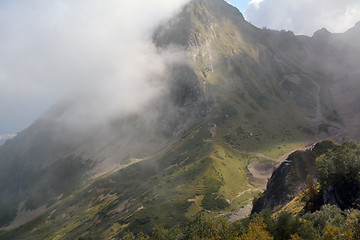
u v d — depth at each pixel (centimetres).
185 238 8306
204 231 7738
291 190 12794
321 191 8456
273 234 6275
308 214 6912
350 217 5594
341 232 5322
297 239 5525
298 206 9331
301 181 13038
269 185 14838
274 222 6550
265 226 6234
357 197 7269
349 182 7662
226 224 7288
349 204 7312
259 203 14550
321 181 8606
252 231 6066
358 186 7450
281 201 12725
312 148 14450
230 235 6769
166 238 9019
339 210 6562
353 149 8525
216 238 7006
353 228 5244
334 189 7862
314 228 6059
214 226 7625
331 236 5241
